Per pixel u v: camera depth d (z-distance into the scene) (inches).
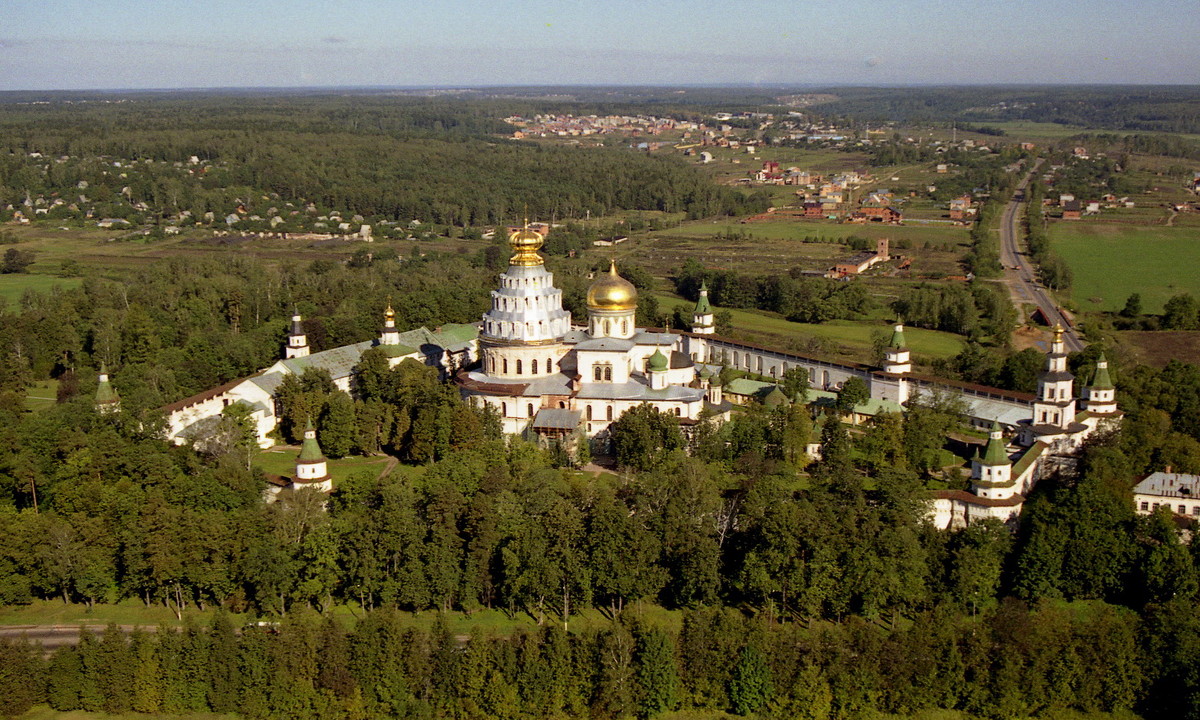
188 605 7529.5
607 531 7313.0
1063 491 7854.3
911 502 7687.0
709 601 7347.4
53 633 7165.4
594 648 6678.2
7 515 7667.3
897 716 6589.6
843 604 7140.8
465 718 6589.6
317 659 6643.7
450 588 7268.7
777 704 6584.6
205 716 6579.7
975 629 6766.7
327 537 7381.9
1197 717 6318.9
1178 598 6988.2
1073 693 6594.5
